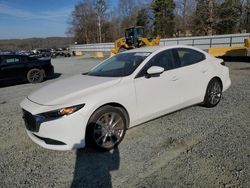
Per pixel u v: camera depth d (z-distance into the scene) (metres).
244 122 4.44
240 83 7.82
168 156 3.42
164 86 4.27
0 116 5.77
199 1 39.31
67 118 3.30
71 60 26.39
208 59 5.26
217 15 37.88
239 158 3.25
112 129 3.71
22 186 2.96
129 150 3.66
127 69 4.16
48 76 11.26
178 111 5.16
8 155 3.76
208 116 4.82
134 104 3.91
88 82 3.99
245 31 39.38
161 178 2.94
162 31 56.44
